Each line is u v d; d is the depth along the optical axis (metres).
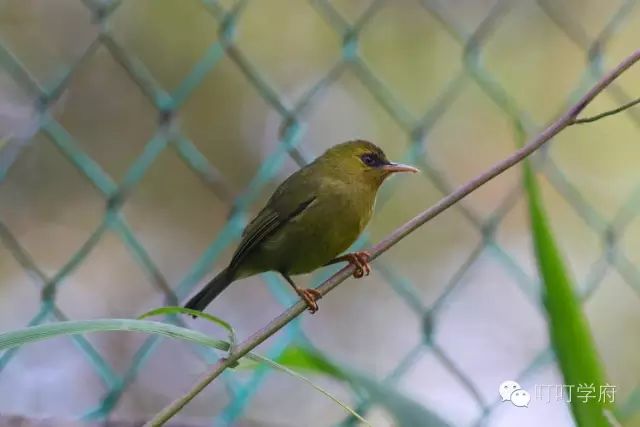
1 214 9.53
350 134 10.71
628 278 8.80
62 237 9.76
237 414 6.65
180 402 3.93
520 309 10.97
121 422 6.21
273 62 10.56
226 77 10.50
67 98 9.95
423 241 11.17
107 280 9.93
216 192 7.18
